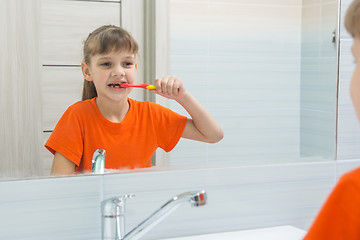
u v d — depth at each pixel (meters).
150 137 1.12
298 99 1.23
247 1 1.17
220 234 1.16
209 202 1.17
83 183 1.06
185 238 1.13
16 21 1.00
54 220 1.04
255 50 1.18
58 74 1.04
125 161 1.10
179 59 1.13
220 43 1.16
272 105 1.21
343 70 1.26
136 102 1.11
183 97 1.14
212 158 1.17
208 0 1.13
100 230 1.08
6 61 1.00
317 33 1.23
